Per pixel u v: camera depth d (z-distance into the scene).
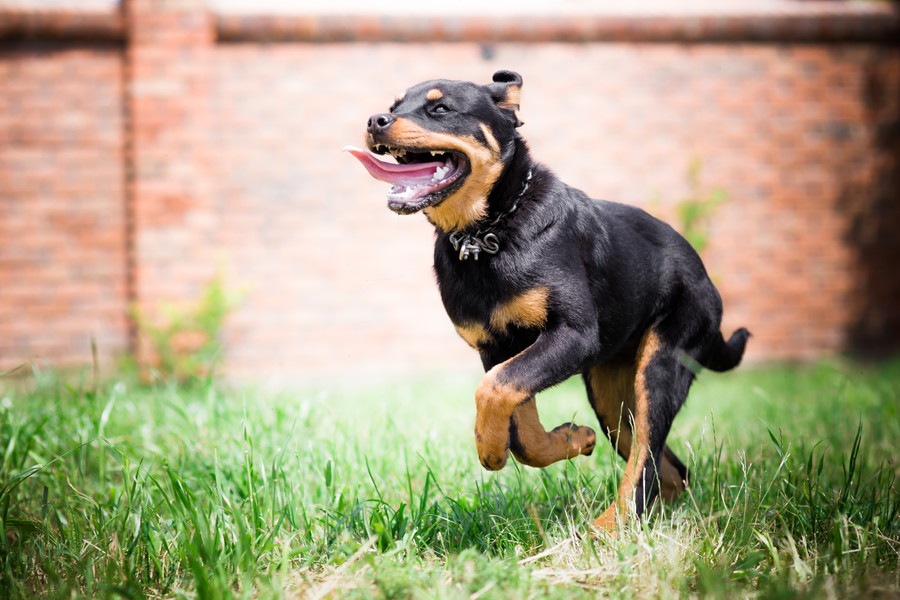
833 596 2.76
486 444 3.42
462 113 3.65
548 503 3.71
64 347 9.02
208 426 4.65
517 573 2.99
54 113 8.95
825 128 9.91
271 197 9.19
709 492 3.88
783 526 3.34
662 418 3.91
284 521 3.56
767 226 9.88
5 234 8.94
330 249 9.28
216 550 3.13
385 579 2.96
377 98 9.26
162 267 8.91
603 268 3.77
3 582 3.11
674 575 2.99
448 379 8.79
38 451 4.32
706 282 4.13
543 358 3.46
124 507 3.55
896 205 10.04
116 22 8.84
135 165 8.88
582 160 9.59
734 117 9.78
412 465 4.20
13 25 8.75
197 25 8.89
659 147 9.69
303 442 4.27
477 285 3.63
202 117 8.95
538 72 9.48
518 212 3.62
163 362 8.39
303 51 9.16
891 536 3.34
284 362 9.23
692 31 9.55
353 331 9.31
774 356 9.91
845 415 5.73
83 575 3.14
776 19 9.64
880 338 10.05
